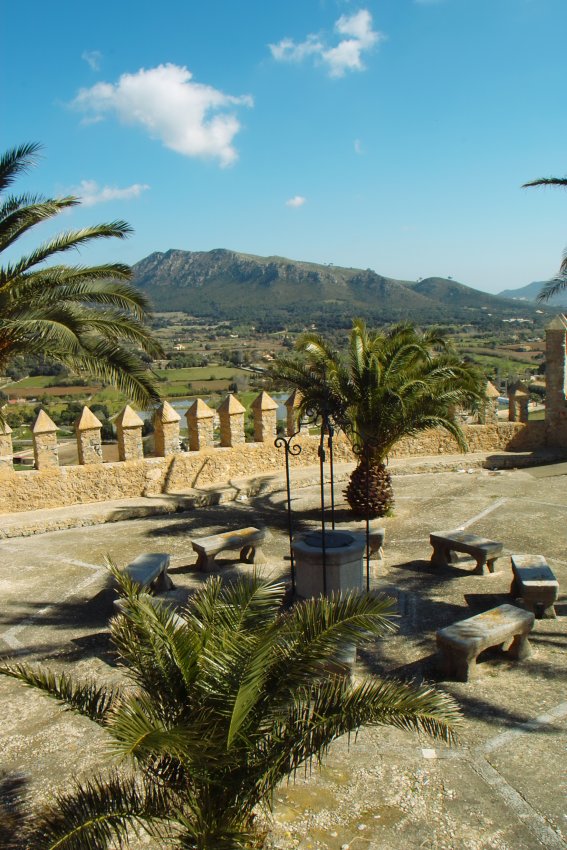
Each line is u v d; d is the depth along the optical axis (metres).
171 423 14.93
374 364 12.05
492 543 9.55
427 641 7.46
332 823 4.59
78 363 10.59
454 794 4.86
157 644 4.29
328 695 4.19
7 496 13.37
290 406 16.56
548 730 5.59
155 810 3.74
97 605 8.95
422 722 3.91
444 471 16.78
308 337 12.82
